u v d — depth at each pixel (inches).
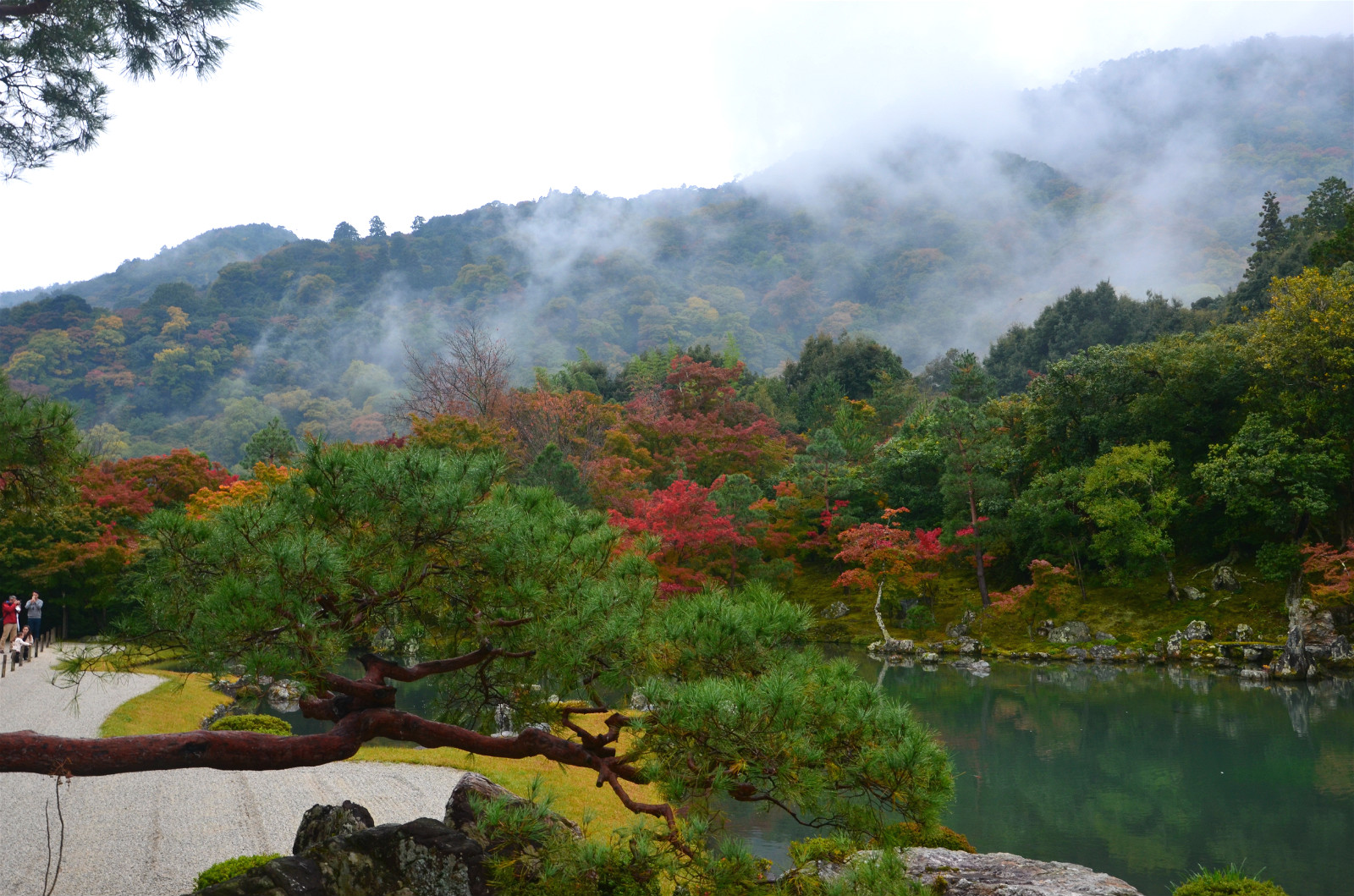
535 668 292.8
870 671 1599.4
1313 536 1685.5
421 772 710.5
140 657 273.7
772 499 2652.6
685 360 3267.7
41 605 1343.5
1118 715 1156.5
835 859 416.2
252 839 522.9
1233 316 2967.5
